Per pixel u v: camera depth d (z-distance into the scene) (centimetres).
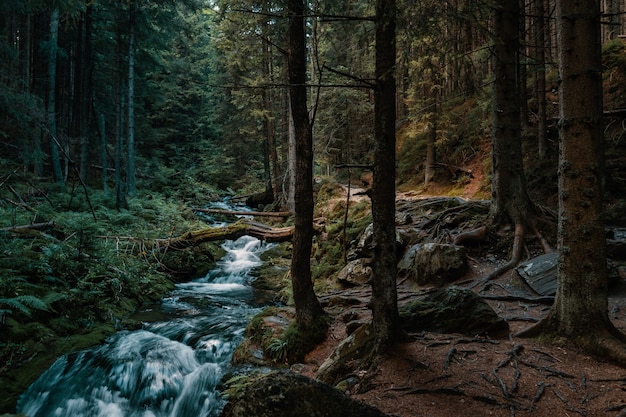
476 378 402
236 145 3038
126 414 582
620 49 1570
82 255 972
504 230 888
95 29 2058
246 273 1342
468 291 555
